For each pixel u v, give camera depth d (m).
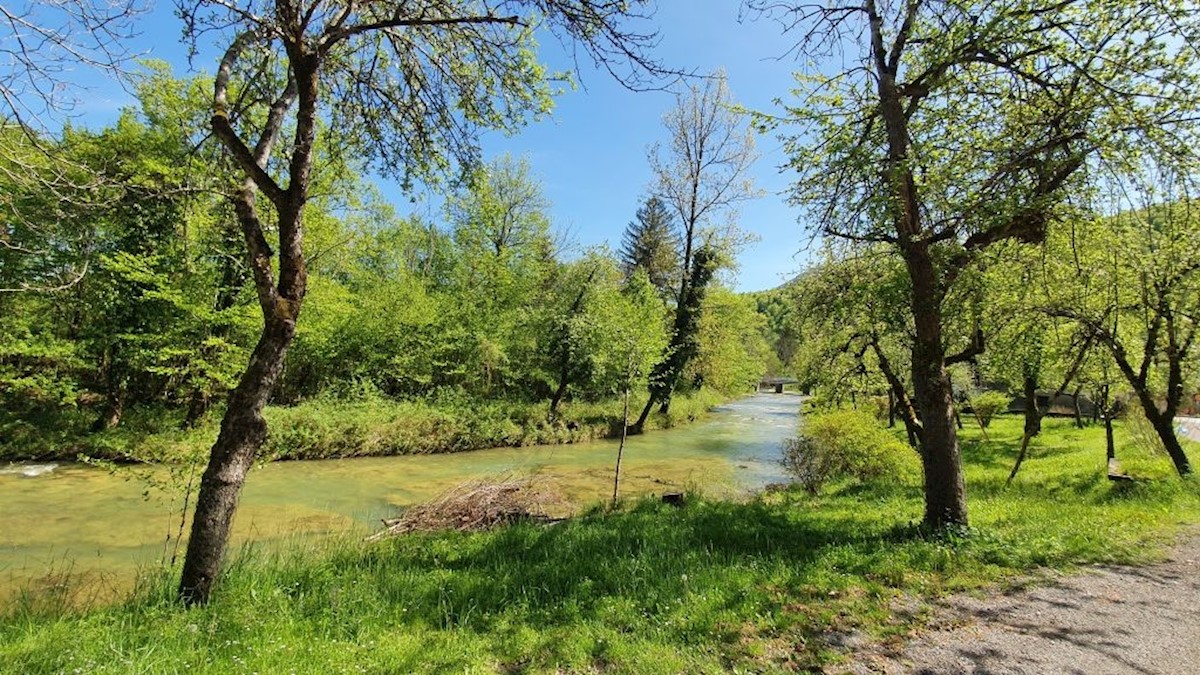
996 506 10.64
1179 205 9.29
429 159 7.71
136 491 13.02
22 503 11.96
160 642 4.39
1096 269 11.09
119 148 14.39
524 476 15.68
